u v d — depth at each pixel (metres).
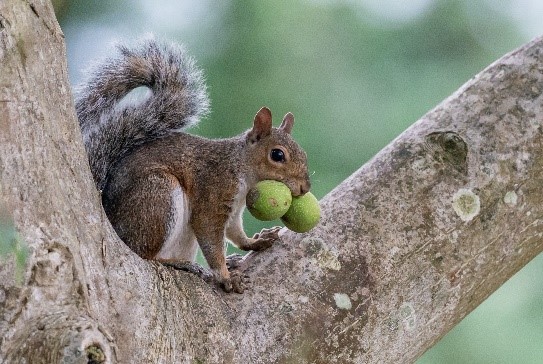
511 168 7.73
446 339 14.42
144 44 9.68
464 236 7.43
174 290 6.52
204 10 15.56
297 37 15.55
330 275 7.09
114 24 15.36
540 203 7.75
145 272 6.38
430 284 7.25
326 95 15.29
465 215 7.48
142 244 8.89
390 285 7.14
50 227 5.76
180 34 15.29
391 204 7.48
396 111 15.19
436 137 7.84
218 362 6.37
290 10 15.70
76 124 6.38
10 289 5.43
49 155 6.00
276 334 6.68
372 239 7.30
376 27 15.93
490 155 7.75
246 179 9.64
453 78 15.66
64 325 5.25
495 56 16.00
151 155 9.30
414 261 7.26
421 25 16.05
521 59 8.29
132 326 6.02
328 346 6.79
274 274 7.08
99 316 5.83
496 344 14.25
